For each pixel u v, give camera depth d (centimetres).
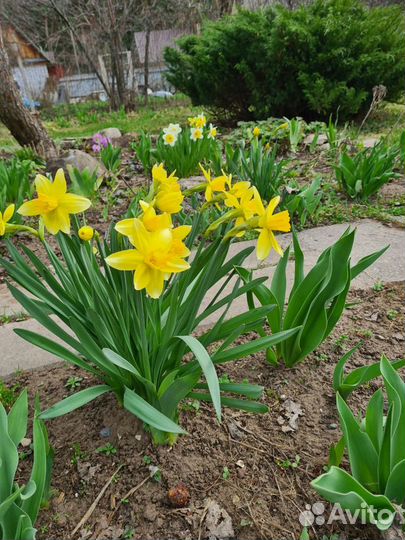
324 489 37
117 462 52
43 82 782
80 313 52
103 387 49
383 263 91
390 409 41
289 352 63
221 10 584
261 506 47
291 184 131
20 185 133
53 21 674
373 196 134
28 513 41
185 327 49
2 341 77
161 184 45
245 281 59
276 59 267
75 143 251
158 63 688
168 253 35
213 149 167
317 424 56
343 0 284
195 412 58
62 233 48
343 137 197
